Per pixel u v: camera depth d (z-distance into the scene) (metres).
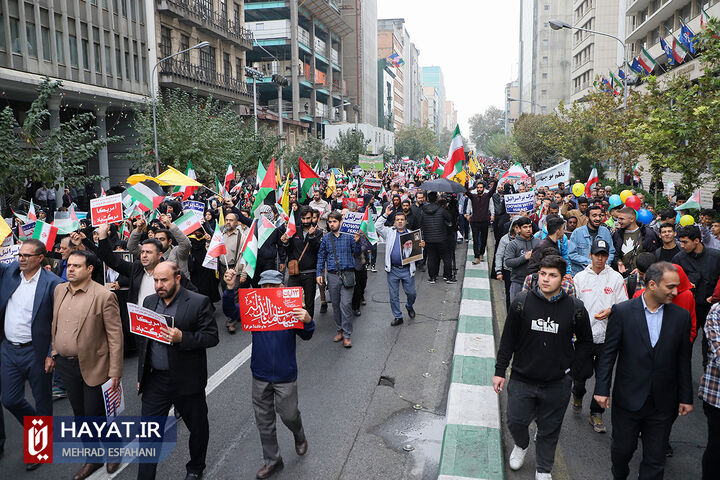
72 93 26.48
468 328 8.81
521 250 8.03
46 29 24.95
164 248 7.79
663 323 4.17
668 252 7.32
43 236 7.44
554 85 102.88
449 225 12.89
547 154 46.47
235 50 44.84
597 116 24.86
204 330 4.57
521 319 4.52
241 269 8.91
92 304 4.85
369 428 5.73
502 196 13.78
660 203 17.02
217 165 24.47
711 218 8.59
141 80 32.16
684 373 4.16
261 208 12.02
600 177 28.61
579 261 7.28
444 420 5.93
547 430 4.52
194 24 37.31
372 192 18.72
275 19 71.50
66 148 13.96
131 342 7.81
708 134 11.43
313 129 70.19
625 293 5.69
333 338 8.69
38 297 5.12
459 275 13.42
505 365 4.61
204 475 4.83
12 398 5.11
